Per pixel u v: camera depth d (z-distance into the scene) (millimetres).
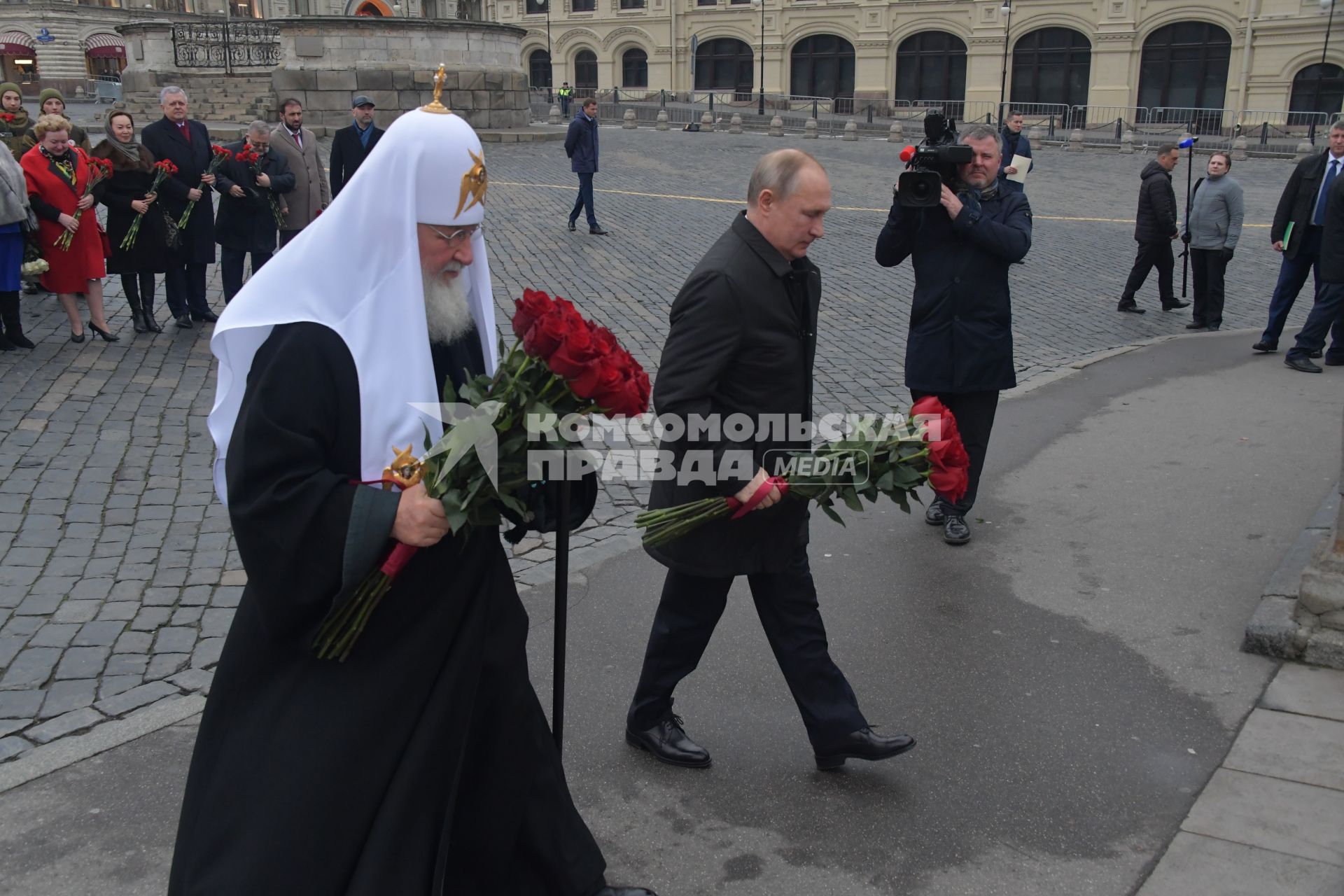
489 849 2457
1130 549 5316
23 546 5105
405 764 2107
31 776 3395
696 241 14125
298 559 1975
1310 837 3146
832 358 9117
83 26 54531
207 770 2131
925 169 4867
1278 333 9406
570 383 2100
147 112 27172
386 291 2100
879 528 5645
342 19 24875
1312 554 4441
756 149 27766
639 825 3246
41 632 4332
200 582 4832
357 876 2039
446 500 2000
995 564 5164
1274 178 24406
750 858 3105
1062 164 27031
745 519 3143
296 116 9578
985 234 4961
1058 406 7879
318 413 2037
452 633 2193
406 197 2100
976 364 5145
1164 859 3072
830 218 17000
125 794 3334
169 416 6988
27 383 7469
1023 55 43125
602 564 5117
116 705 3842
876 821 3262
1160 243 11273
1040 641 4398
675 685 3521
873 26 45562
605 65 52312
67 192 8102
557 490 2488
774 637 3332
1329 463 6477
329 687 2090
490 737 2393
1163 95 40656
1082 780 3461
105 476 5992
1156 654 4281
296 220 9672
